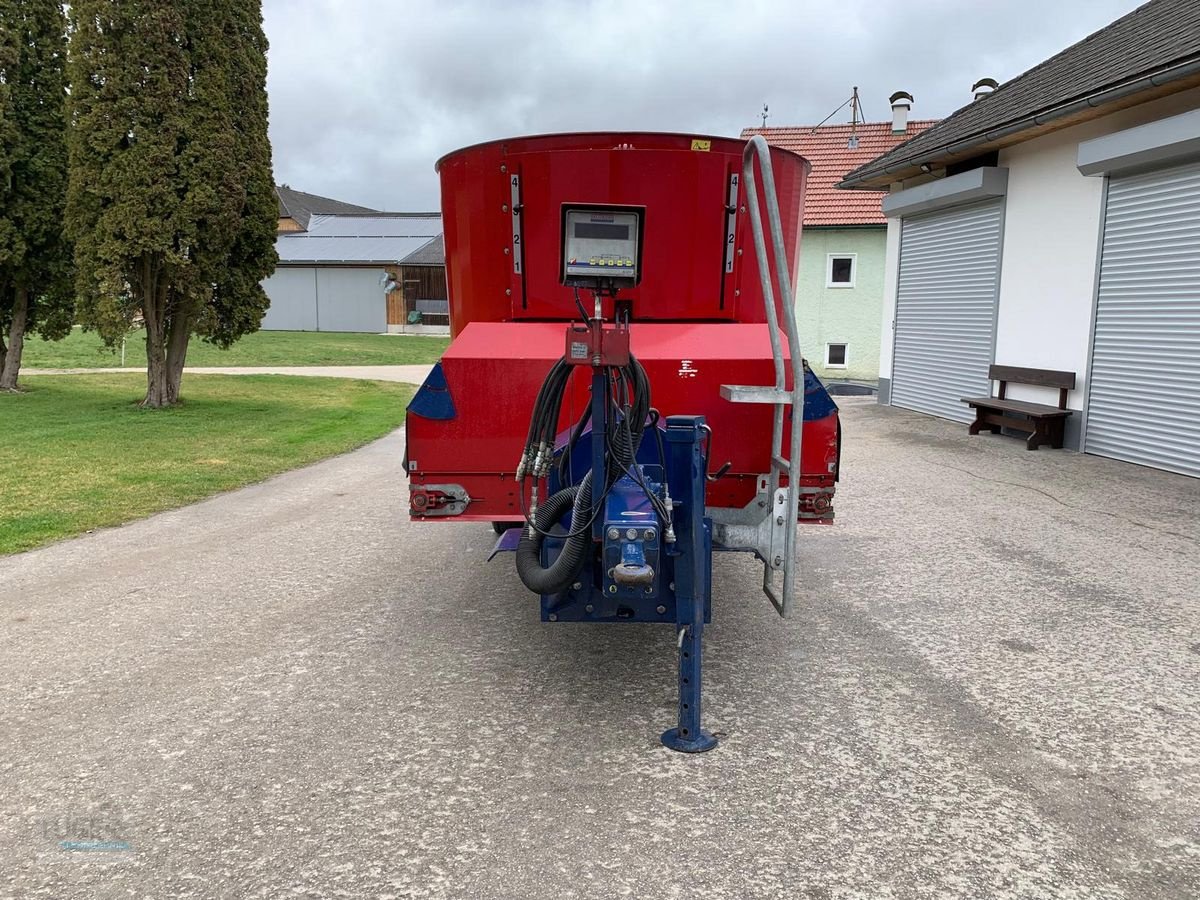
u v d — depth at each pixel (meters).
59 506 7.33
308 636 4.52
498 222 4.46
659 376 3.94
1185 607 4.89
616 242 3.08
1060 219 10.34
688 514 3.22
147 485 8.25
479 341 4.18
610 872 2.54
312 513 7.40
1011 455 9.93
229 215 12.33
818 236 21.94
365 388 18.50
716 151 4.25
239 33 12.61
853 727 3.47
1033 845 2.67
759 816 2.83
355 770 3.13
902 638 4.46
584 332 3.13
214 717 3.55
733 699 3.74
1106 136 8.91
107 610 4.88
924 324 13.85
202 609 4.92
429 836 2.72
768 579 3.66
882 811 2.86
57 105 13.80
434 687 3.88
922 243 13.84
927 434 11.63
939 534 6.52
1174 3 10.88
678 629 3.32
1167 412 8.78
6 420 12.28
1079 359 10.04
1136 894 2.44
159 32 11.51
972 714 3.58
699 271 4.35
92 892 2.45
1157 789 3.00
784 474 3.62
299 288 41.50
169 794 2.97
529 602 5.11
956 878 2.51
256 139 12.92
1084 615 4.77
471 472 4.11
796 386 3.27
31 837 2.72
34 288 14.95
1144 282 9.01
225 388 17.66
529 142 4.30
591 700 3.75
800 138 24.80
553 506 3.47
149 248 11.79
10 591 5.20
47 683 3.88
